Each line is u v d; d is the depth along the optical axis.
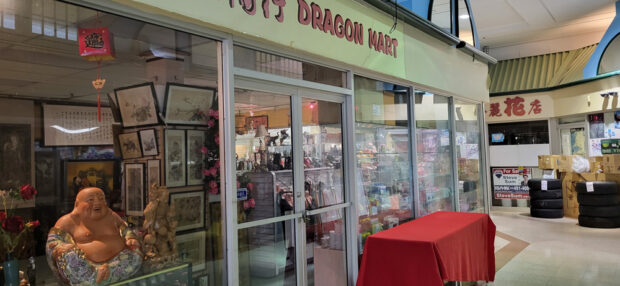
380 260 3.06
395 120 4.46
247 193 2.82
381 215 4.18
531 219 8.87
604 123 8.99
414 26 4.66
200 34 2.51
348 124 3.76
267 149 2.98
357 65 3.67
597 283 4.44
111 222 2.15
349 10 3.59
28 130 1.92
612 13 9.44
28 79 1.92
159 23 2.32
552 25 10.20
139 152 2.30
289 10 2.96
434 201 5.14
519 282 4.52
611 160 7.96
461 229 3.49
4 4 1.86
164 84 2.40
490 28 10.45
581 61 10.06
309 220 3.33
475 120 6.53
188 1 2.29
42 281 1.94
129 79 2.26
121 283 2.13
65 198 2.03
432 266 2.88
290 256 3.15
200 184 2.54
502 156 10.71
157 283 2.29
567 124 9.86
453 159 5.64
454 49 5.67
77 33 2.08
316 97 3.45
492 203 10.80
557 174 9.40
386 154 4.30
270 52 2.97
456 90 5.65
